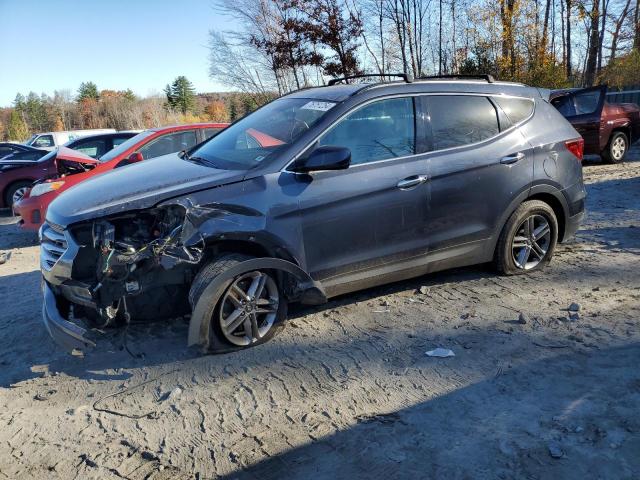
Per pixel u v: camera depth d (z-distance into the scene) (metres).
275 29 18.77
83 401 3.57
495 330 4.25
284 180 4.11
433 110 4.74
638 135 13.16
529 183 5.12
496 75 21.17
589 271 5.41
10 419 3.40
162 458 2.97
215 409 3.40
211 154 4.66
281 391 3.56
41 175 11.15
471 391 3.44
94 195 4.03
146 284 3.88
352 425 3.16
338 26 18.16
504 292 4.98
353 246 4.35
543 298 4.80
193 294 3.83
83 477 2.86
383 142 4.49
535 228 5.39
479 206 4.90
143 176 4.30
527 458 2.80
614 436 2.92
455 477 2.70
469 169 4.79
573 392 3.35
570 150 5.45
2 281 6.26
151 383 3.74
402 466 2.80
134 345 4.25
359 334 4.30
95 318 4.12
